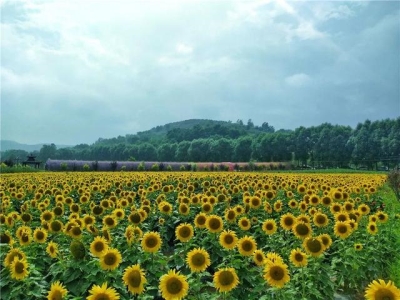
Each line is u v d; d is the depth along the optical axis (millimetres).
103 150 199250
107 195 25031
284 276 7562
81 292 8852
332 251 12711
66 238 12102
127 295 8656
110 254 8695
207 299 7875
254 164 84812
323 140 128250
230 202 20828
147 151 176750
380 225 14570
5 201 17875
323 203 16594
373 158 116188
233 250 10617
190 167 80312
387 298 5957
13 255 9273
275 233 13242
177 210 17859
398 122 120438
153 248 9852
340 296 11297
